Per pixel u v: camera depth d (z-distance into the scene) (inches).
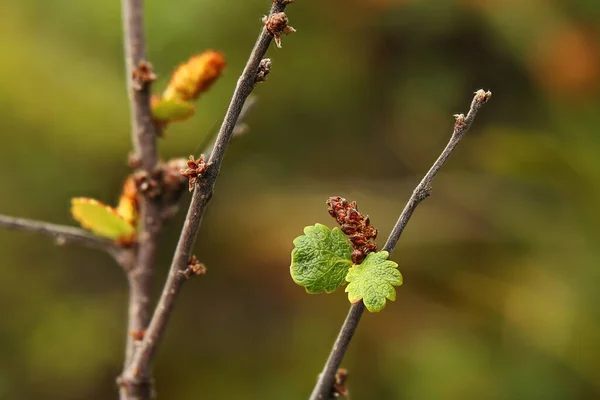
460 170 41.3
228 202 41.2
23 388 38.6
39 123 39.6
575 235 33.6
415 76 41.1
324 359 37.1
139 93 16.4
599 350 31.3
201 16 37.1
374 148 42.5
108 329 40.1
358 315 14.4
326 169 42.0
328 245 14.4
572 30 36.1
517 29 37.1
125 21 16.5
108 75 40.4
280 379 37.4
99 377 39.1
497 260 35.9
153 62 37.4
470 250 36.8
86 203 16.2
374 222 38.3
